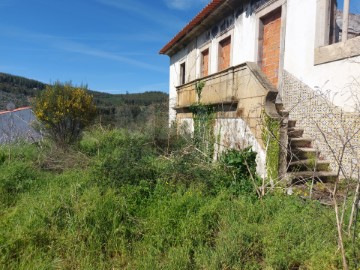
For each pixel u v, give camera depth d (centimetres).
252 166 575
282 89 751
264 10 827
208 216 384
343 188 499
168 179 509
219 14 1083
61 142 892
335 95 591
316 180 546
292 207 399
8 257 312
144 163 550
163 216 381
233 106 705
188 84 1031
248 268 297
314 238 324
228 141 726
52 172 668
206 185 495
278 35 795
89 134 989
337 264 274
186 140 844
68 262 313
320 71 632
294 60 710
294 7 708
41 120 905
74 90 916
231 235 332
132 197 440
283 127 535
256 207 412
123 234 359
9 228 366
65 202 406
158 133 940
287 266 290
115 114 1744
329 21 630
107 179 489
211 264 296
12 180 549
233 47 1007
